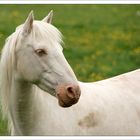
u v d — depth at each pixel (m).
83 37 26.59
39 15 32.00
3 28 26.88
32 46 9.11
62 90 8.93
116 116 10.12
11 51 9.25
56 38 9.18
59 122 9.62
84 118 9.82
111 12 33.62
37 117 9.58
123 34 27.39
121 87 10.65
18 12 32.22
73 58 22.42
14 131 9.93
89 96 10.09
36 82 9.24
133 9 34.47
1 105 9.67
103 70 20.52
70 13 33.12
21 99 9.45
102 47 24.77
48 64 9.07
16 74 9.35
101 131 9.95
